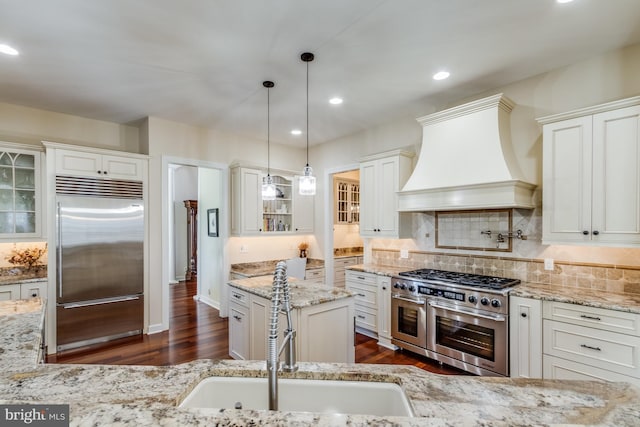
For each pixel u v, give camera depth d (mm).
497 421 709
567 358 2398
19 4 1975
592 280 2715
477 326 2859
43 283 3424
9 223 3461
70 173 3537
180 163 4383
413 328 3373
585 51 2611
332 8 2061
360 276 4039
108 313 3756
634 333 2127
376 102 3662
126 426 695
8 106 3604
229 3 2004
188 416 739
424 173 3428
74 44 2443
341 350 2582
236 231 4777
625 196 2324
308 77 3031
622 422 804
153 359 3314
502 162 2875
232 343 3139
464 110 3154
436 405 935
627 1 1999
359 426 710
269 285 2904
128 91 3311
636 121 2287
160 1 1976
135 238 3943
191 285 7395
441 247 3768
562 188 2613
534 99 3029
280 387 1250
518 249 3146
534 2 2014
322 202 5473
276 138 5172
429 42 2465
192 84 3160
